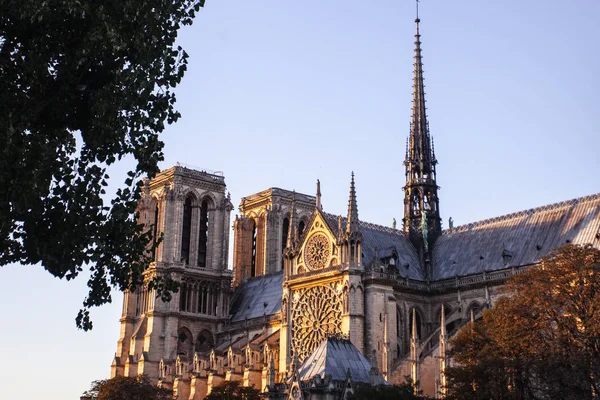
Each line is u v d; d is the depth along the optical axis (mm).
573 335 88375
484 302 139875
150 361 182875
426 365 128625
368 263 145500
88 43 45094
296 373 93438
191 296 191500
